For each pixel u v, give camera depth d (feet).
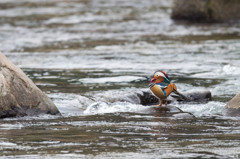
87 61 101.86
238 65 92.99
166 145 41.39
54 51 116.98
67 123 51.42
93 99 65.57
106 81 80.18
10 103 54.03
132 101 65.67
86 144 41.60
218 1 172.04
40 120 53.06
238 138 44.21
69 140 43.14
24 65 97.55
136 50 116.06
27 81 56.80
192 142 42.55
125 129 48.14
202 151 39.22
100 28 164.04
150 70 90.38
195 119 53.98
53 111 57.16
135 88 73.87
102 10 224.94
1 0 282.97
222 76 84.02
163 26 165.48
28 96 55.67
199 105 64.39
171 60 101.04
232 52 109.19
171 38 136.67
